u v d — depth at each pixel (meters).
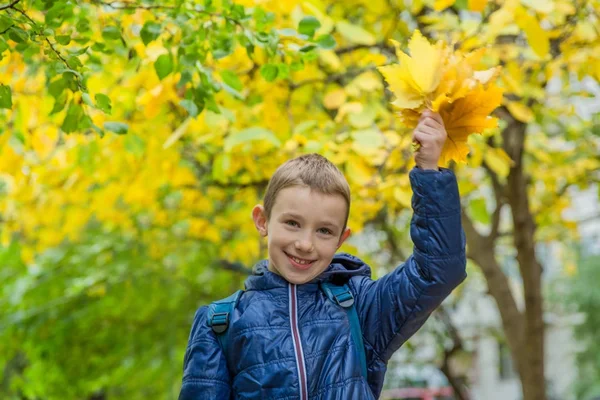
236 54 4.75
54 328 9.92
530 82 5.66
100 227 9.73
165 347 10.36
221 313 2.55
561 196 8.10
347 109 4.79
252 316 2.51
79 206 7.08
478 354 26.55
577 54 4.99
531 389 7.26
